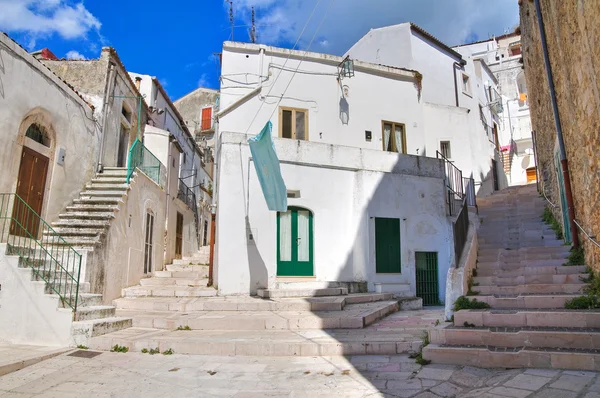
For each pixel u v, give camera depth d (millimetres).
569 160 8234
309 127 14469
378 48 20125
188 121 30125
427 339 6246
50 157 10266
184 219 18609
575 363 4797
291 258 11969
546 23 8875
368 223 12609
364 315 8445
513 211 13312
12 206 8750
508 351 5223
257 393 4668
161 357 6277
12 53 8758
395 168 13602
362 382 4984
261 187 11539
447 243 13586
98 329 7027
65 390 4789
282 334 7434
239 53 14406
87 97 12734
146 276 12875
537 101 12617
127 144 15203
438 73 19922
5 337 6879
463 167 18625
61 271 8180
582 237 7887
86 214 10297
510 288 7230
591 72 5957
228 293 10945
